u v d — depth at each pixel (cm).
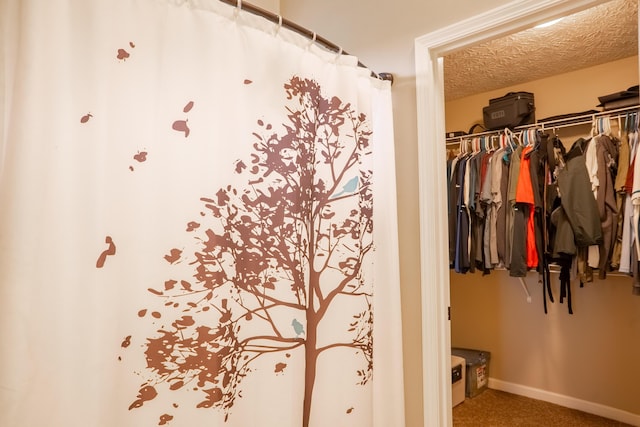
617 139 217
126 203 86
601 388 254
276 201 115
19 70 71
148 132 89
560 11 117
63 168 76
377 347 148
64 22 77
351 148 137
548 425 243
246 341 107
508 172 246
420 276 148
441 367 145
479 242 256
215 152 100
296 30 123
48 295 73
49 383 73
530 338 288
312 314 125
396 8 157
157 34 91
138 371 87
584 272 217
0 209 69
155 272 90
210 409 96
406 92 154
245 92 109
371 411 136
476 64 254
